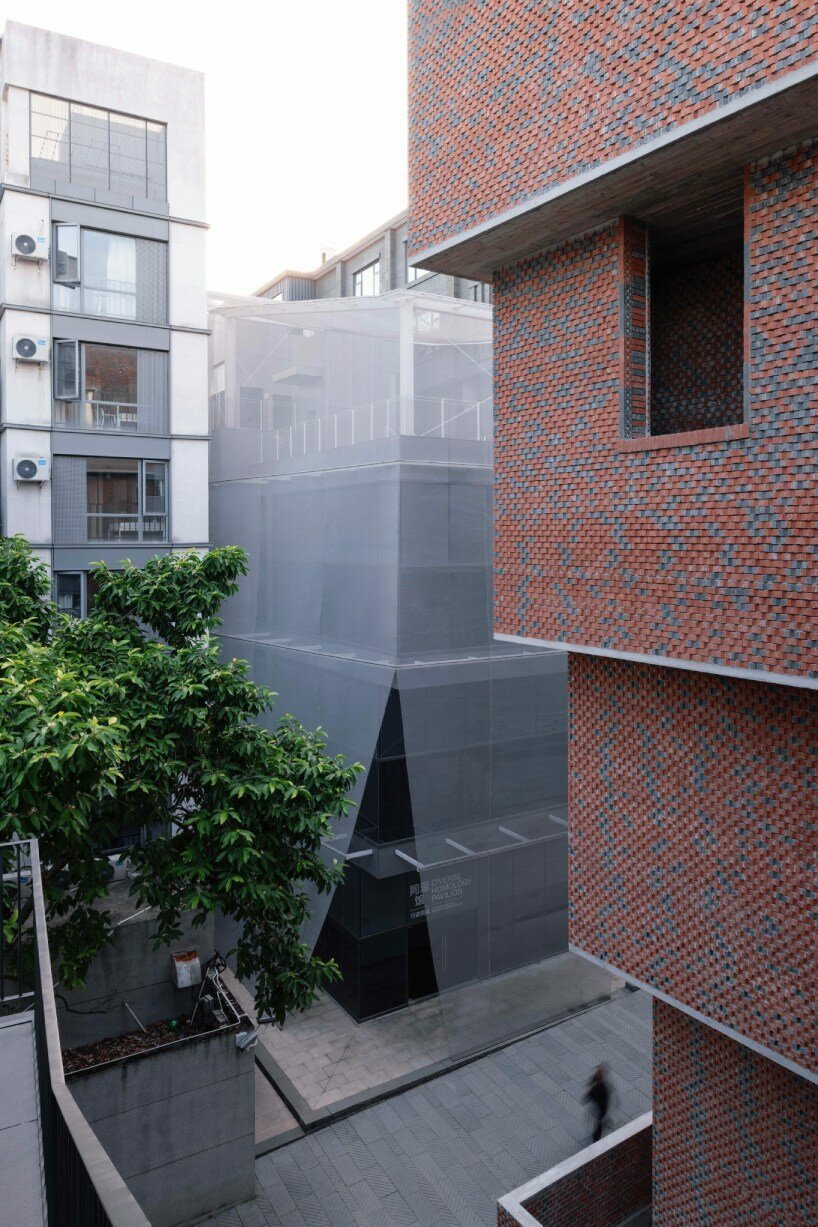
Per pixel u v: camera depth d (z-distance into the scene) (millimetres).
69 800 9594
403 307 18688
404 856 18422
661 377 11711
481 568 18688
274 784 12250
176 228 21406
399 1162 14664
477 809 19031
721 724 8805
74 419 20547
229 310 22297
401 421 18062
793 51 6348
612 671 10094
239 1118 13844
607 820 10195
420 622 17859
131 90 20703
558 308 9852
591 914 10477
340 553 19484
